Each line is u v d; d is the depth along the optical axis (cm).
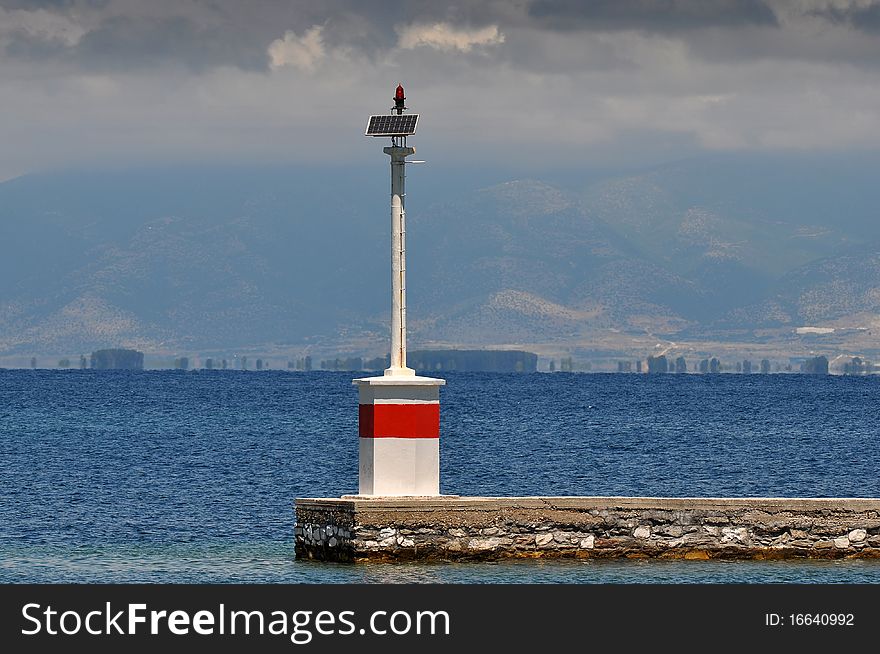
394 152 9506
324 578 9106
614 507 9475
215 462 19688
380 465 9481
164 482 16412
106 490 15338
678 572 9200
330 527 9538
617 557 9469
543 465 19862
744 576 9106
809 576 9119
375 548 9275
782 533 9531
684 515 9512
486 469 19138
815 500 9581
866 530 9538
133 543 11156
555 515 9431
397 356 9562
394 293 9562
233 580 9300
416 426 9481
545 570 9225
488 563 9344
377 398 9469
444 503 9319
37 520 12531
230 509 13412
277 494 15025
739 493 15812
